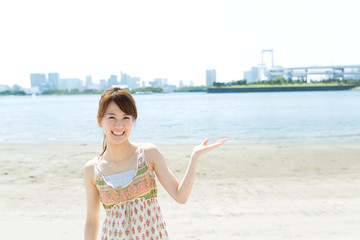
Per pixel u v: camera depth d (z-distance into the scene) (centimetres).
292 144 1209
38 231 426
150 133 1839
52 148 1133
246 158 899
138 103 7056
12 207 519
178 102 7256
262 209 493
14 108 5831
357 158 888
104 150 201
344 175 702
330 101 6094
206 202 530
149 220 186
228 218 458
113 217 184
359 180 657
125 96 183
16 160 899
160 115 3325
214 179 679
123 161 188
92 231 200
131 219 181
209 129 2000
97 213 202
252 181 659
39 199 560
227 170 758
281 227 423
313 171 744
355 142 1295
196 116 3100
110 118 182
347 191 581
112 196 183
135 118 191
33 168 800
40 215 484
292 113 3266
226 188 609
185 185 181
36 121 2858
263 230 414
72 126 2370
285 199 540
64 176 723
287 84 18375
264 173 728
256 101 6788
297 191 585
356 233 401
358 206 499
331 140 1386
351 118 2591
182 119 2789
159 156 190
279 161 858
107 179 186
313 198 543
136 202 183
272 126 2109
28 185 648
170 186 187
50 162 872
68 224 450
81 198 566
